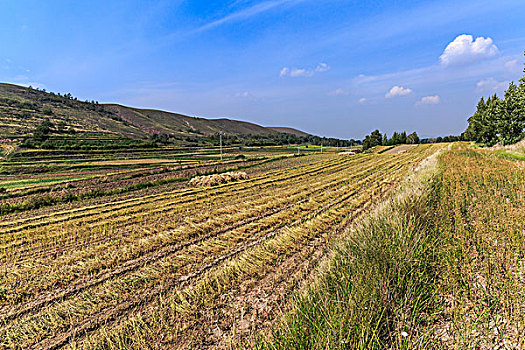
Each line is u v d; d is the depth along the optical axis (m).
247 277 6.25
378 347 3.06
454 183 13.14
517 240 5.57
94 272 7.10
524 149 28.03
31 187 23.86
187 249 8.38
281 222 10.70
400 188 13.85
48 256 8.38
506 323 3.37
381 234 5.66
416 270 4.41
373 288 3.82
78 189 21.03
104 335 4.63
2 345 4.65
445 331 3.42
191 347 4.19
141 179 25.62
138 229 10.75
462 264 4.83
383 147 81.31
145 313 5.22
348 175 25.23
